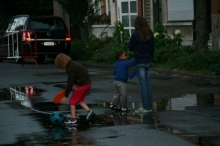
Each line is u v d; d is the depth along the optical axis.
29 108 15.53
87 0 35.25
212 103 15.35
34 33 31.09
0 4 49.59
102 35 34.94
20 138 11.56
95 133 11.81
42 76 24.33
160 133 11.56
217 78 21.17
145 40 14.38
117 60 14.96
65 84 21.19
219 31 29.05
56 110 15.12
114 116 13.94
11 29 33.09
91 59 32.50
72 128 12.50
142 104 14.53
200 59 23.50
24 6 49.88
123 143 10.77
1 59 34.72
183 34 32.69
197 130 11.78
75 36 46.31
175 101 16.00
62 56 13.04
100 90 19.08
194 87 19.09
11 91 19.38
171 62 26.02
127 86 19.92
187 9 32.31
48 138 11.48
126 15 38.88
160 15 35.97
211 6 29.34
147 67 14.50
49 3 50.16
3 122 13.44
